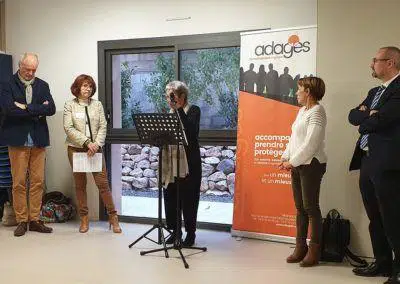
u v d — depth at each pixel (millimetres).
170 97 3537
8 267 3342
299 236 3451
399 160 2822
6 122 4238
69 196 5164
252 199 4133
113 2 4848
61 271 3248
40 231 4438
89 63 4992
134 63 5039
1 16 5375
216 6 4426
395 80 2889
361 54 3611
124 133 4906
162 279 3074
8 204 4711
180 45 4582
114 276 3137
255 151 4094
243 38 4125
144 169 6895
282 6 4176
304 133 3291
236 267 3338
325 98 3740
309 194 3266
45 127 4422
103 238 4207
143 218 4855
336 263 3439
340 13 3674
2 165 4602
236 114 4566
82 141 4262
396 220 2891
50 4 5125
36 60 4262
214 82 4613
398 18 3484
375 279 3072
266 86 4027
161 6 4648
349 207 3676
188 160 3666
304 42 3861
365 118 2945
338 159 3707
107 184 4465
